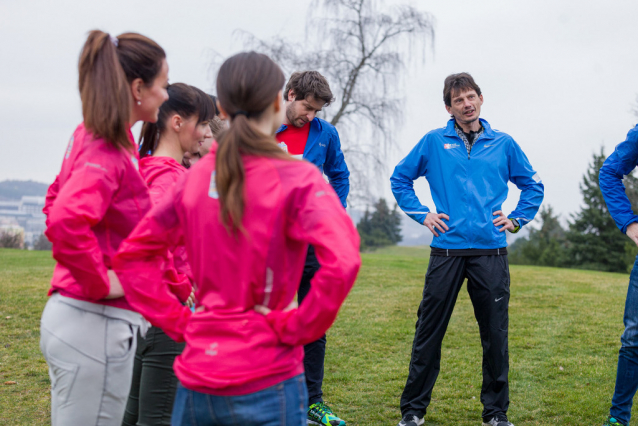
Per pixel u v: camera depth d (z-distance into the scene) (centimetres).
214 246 138
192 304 222
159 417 206
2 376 397
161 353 204
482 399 311
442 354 477
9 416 323
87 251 155
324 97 321
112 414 174
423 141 331
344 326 589
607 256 3192
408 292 856
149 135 234
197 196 142
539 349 494
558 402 353
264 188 136
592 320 632
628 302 291
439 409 344
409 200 329
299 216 136
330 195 138
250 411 135
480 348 498
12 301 668
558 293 873
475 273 306
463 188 310
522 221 315
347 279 129
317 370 319
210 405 136
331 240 130
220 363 135
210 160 146
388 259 1669
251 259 135
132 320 176
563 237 3778
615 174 317
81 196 155
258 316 138
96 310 168
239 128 138
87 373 167
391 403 353
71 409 167
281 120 156
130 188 173
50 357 168
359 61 2073
